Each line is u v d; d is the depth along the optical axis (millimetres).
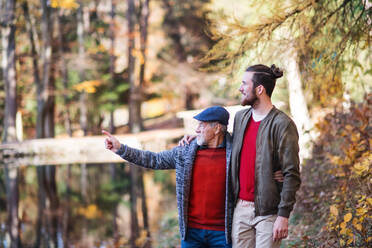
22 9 27469
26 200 12688
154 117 40344
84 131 32000
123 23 37531
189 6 28266
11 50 27172
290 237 4645
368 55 4684
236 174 2709
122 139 25672
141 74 31312
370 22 4012
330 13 4219
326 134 5172
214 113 2736
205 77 27625
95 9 35406
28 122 35531
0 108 33156
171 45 33688
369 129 4684
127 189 13477
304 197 5352
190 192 2836
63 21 31688
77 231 9141
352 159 3918
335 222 3277
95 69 31984
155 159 2889
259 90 2617
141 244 7566
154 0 34156
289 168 2520
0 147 23234
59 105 36625
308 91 4793
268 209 2592
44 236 8977
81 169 18328
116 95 32375
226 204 2734
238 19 4539
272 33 4453
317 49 4359
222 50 4559
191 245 2850
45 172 17906
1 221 10414
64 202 12203
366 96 4520
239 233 2691
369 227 3344
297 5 4129
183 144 2871
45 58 27547
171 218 9188
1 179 16594
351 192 3730
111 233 8766
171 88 31516
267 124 2598
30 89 33875
